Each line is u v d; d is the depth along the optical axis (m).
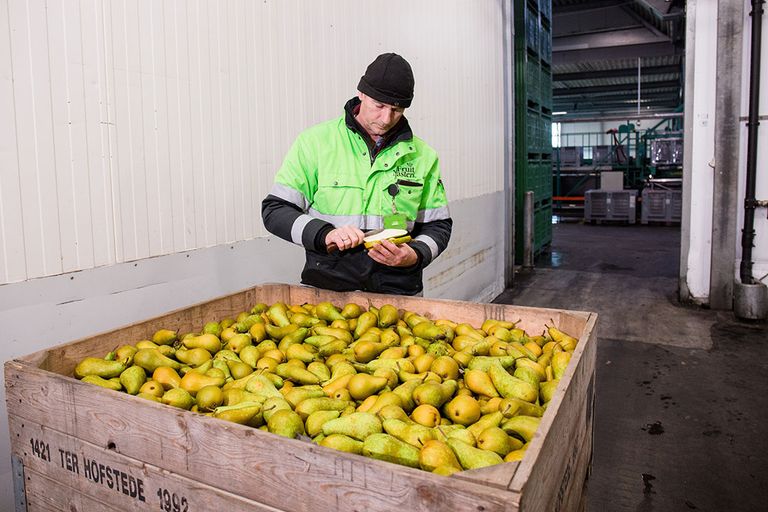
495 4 5.43
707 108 5.00
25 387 1.17
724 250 5.01
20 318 1.55
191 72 2.02
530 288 6.15
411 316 1.65
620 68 16.75
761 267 4.80
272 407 1.07
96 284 1.74
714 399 3.20
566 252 8.57
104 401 1.05
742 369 3.65
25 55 1.52
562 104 22.27
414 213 1.89
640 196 13.06
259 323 1.58
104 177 1.75
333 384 1.24
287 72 2.49
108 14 1.73
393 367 1.31
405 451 0.94
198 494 0.96
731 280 5.02
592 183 14.78
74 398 1.09
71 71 1.64
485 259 5.36
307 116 2.63
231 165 2.21
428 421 1.08
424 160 1.89
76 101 1.65
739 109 4.79
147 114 1.87
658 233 10.56
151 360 1.31
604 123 24.27
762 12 4.60
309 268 1.90
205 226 2.12
